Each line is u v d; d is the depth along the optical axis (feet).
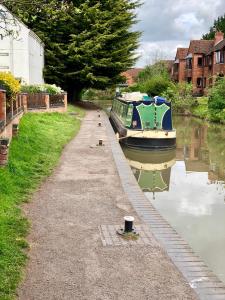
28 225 22.29
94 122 80.64
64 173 35.50
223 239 26.91
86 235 21.35
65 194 28.99
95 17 111.04
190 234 27.94
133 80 250.57
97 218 24.13
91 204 26.89
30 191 29.04
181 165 58.95
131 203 27.35
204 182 47.34
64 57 115.14
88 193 29.50
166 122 69.41
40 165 37.06
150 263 18.25
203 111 125.08
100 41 111.45
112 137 59.31
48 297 15.19
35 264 17.79
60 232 21.65
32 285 16.02
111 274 17.11
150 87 158.10
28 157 37.76
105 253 19.17
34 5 29.96
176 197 39.34
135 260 18.51
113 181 33.22
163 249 19.83
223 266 22.41
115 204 27.07
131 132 65.67
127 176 34.94
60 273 17.06
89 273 17.13
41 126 59.67
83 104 130.72
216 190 42.88
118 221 23.70
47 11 30.68
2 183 27.17
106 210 25.73
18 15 31.94
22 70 85.76
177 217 32.22
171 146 66.49
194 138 86.28
